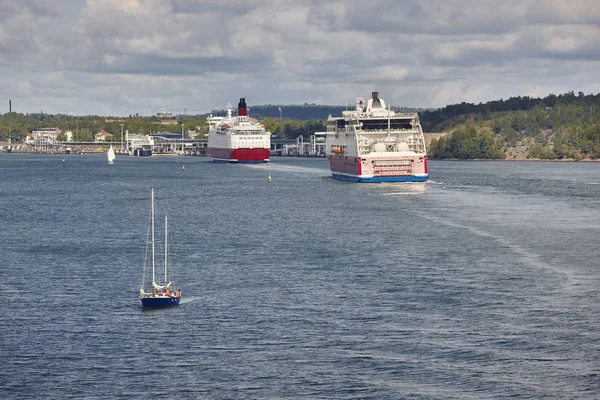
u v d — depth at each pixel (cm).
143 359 14275
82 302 17975
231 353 14525
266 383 13262
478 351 14575
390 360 14175
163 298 17525
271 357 14338
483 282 19775
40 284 19788
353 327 15938
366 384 13212
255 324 16162
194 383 13275
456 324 16112
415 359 14212
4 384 13250
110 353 14562
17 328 15962
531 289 19012
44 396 12838
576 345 14888
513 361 14125
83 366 13975
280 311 17100
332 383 13250
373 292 18725
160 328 15950
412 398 12744
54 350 14712
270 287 19262
